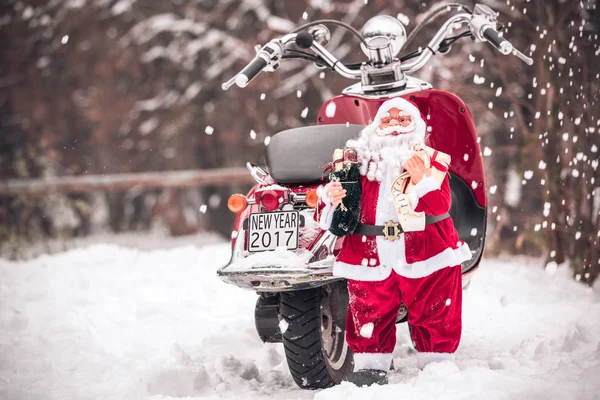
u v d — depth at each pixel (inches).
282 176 176.2
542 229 361.7
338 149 171.5
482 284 302.0
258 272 163.6
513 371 173.8
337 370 178.7
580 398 143.9
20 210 593.9
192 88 760.3
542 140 333.7
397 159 168.6
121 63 781.3
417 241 167.2
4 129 799.1
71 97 813.2
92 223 853.2
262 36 723.4
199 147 803.4
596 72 316.2
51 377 191.8
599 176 311.0
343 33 670.5
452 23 202.1
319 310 171.8
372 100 199.9
